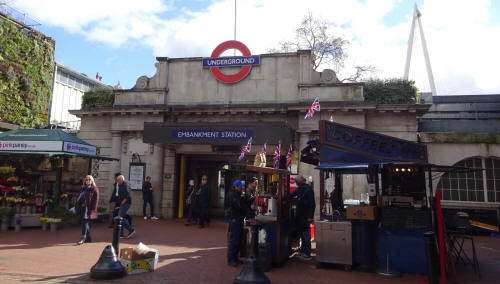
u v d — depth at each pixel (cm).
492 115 1514
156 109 1506
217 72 1524
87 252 730
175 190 1519
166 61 1582
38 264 616
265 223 662
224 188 2017
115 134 1568
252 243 548
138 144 1556
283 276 585
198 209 1216
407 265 611
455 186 1312
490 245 959
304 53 1454
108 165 1570
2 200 1077
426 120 1553
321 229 659
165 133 1300
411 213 624
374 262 645
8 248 749
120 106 1559
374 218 632
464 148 1316
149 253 591
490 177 1298
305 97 1416
